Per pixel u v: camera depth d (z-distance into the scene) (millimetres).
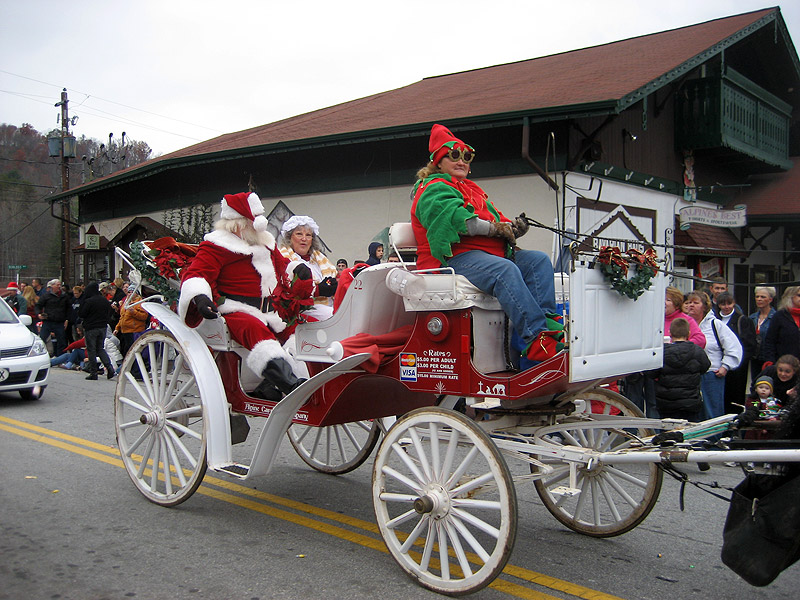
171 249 5512
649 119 13961
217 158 15648
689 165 15023
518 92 12977
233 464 4887
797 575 4246
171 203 18766
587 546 4676
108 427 8234
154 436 5387
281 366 4879
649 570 4277
